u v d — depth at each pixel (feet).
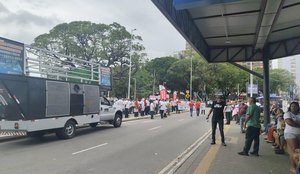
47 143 49.21
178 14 40.06
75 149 43.42
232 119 94.12
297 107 30.58
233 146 45.03
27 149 43.52
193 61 276.82
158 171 30.81
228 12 43.93
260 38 52.85
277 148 40.37
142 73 277.03
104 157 37.70
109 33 226.17
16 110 48.21
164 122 91.71
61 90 53.83
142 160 36.04
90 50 220.64
